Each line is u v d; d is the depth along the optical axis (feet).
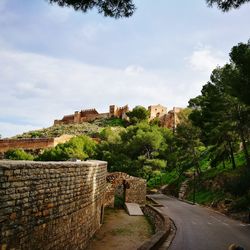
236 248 34.27
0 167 26.22
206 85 151.74
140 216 111.55
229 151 165.17
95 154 242.17
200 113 165.48
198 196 158.92
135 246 68.44
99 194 76.84
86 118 589.32
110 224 92.63
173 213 108.88
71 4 36.91
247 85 74.49
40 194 34.42
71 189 46.62
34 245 33.01
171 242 62.03
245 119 124.57
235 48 75.00
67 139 391.65
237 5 40.01
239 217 97.14
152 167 189.16
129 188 135.64
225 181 143.23
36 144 382.63
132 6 37.96
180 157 193.77
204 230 77.00
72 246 48.01
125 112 520.83
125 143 213.66
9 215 27.73
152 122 448.24
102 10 37.99
